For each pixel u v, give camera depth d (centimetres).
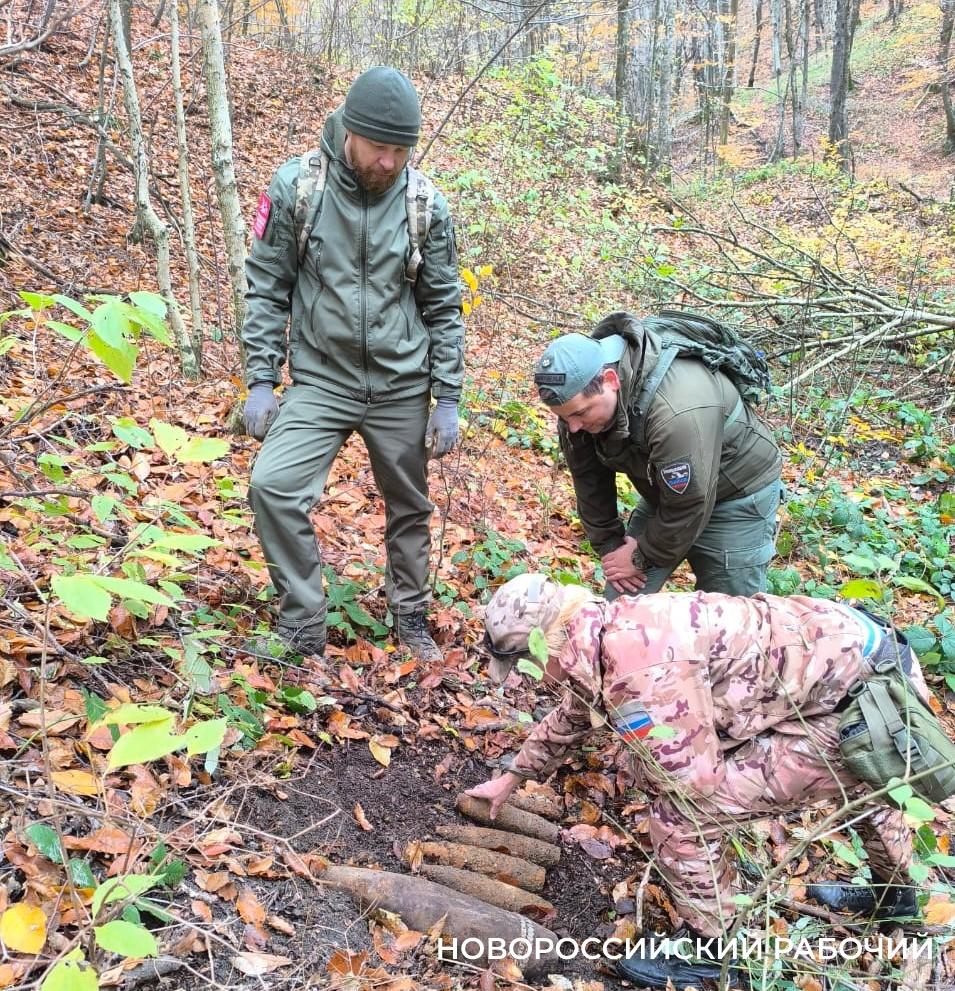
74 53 1038
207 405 497
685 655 219
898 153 2223
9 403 400
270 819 240
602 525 332
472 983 218
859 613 234
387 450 305
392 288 286
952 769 210
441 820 270
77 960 119
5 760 209
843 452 675
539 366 267
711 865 213
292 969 197
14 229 662
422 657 334
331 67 1430
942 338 802
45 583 270
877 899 266
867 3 3353
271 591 325
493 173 1052
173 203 856
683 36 2383
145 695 251
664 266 762
